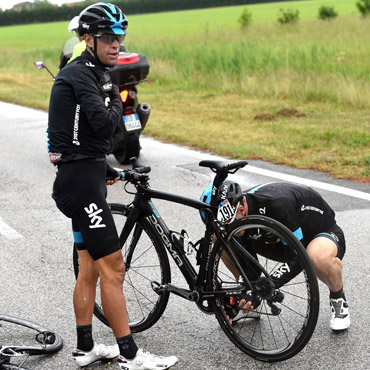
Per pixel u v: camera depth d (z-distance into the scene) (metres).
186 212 5.84
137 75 7.29
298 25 30.53
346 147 7.96
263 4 75.56
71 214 3.04
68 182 2.99
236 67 15.62
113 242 3.05
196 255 3.35
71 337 3.57
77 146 2.97
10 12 74.75
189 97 13.55
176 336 3.55
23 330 3.66
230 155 8.03
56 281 4.38
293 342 3.10
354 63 13.91
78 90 2.90
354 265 4.42
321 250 3.33
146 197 3.45
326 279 3.39
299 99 12.30
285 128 9.41
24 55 26.47
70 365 3.27
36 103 13.55
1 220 5.81
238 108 11.69
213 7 78.81
